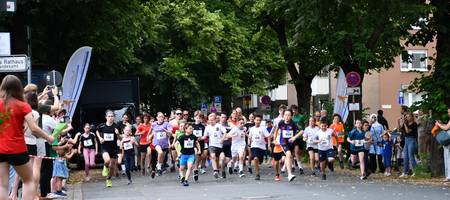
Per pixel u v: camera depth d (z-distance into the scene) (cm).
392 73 5322
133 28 3081
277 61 4847
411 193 1598
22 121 866
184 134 1977
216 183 2006
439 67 2183
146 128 2562
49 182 1442
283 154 2128
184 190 1795
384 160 2272
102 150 2019
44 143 1319
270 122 2577
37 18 2684
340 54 2772
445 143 1956
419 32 2348
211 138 2219
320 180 2086
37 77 2711
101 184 2105
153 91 4888
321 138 2108
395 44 2733
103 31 2903
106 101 3145
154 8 3494
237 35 4656
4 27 2547
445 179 2000
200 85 5000
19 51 2666
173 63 4606
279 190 1717
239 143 2259
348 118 2891
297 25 2297
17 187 1173
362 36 2625
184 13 4494
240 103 6469
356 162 2559
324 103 3212
